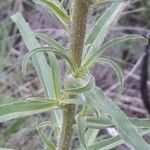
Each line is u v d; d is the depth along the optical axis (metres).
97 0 0.11
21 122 0.21
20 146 0.24
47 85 0.14
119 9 0.13
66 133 0.13
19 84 0.27
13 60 0.27
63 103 0.12
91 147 0.13
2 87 0.26
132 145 0.10
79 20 0.11
